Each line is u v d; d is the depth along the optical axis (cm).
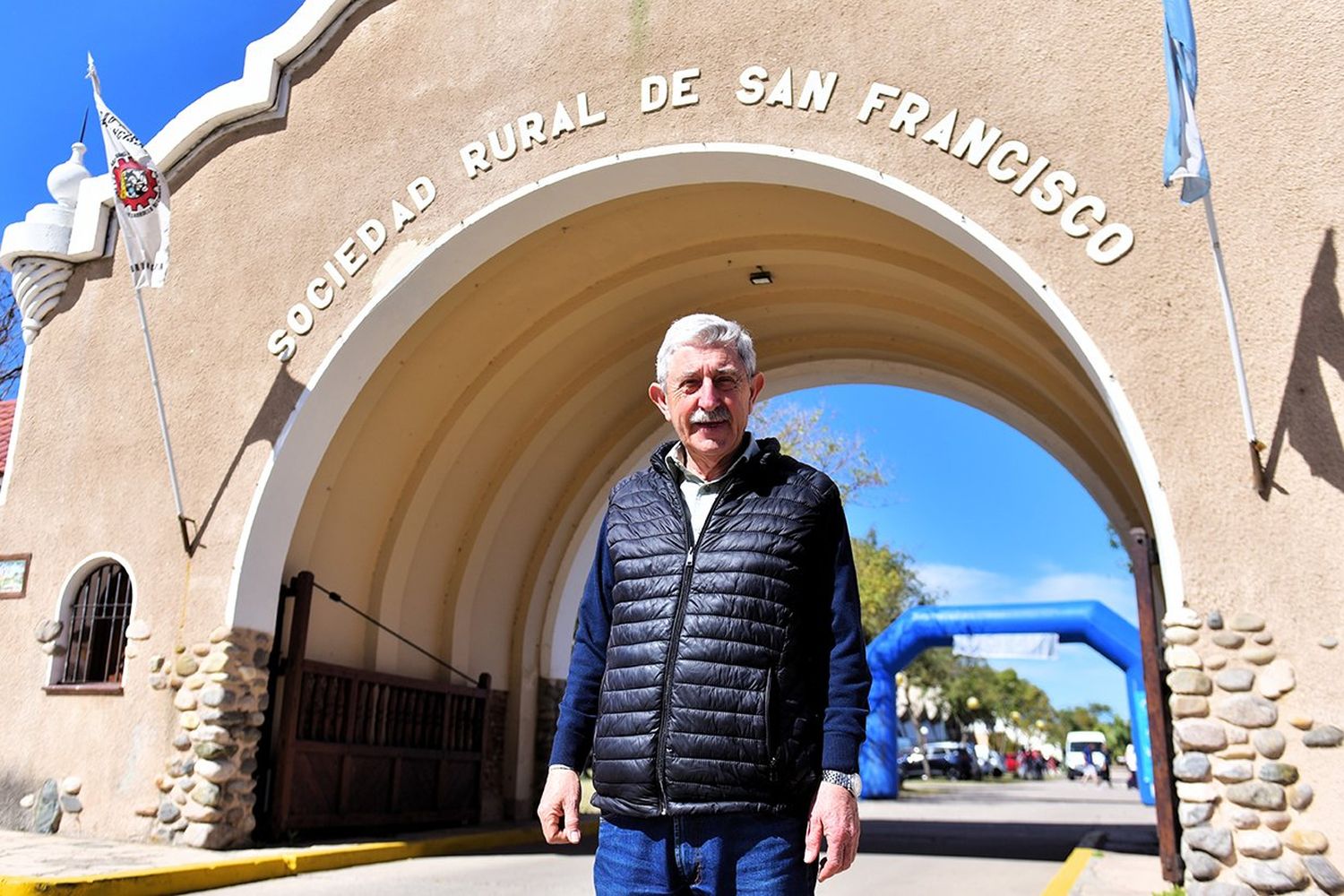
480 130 990
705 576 316
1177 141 682
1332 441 689
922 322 1178
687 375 332
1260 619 677
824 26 891
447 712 1246
